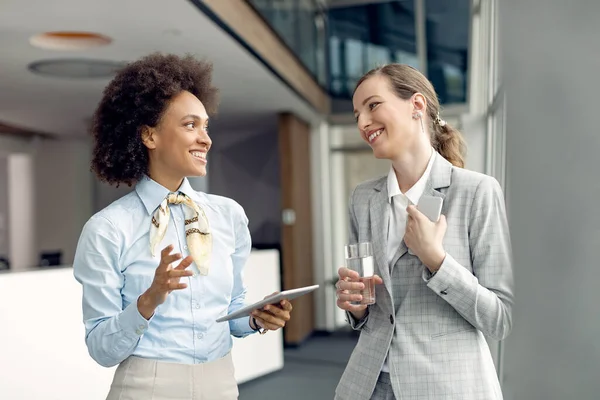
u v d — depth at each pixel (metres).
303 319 8.16
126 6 4.13
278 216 9.84
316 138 9.15
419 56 8.80
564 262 0.43
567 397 0.43
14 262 9.85
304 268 8.31
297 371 6.26
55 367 3.67
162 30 4.69
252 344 5.78
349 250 1.43
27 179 9.85
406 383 1.38
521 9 0.46
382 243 1.49
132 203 1.41
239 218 1.55
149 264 1.37
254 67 5.84
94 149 1.49
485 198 1.39
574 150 0.43
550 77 0.44
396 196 1.52
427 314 1.40
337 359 6.89
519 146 0.46
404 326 1.42
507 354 0.46
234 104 7.58
